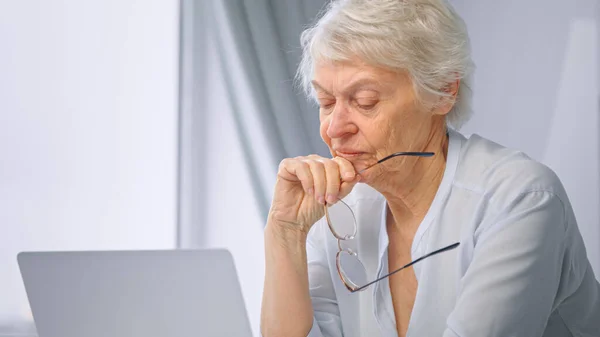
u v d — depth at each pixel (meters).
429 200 1.37
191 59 3.37
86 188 3.17
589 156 3.02
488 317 1.10
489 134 3.28
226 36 3.36
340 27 1.21
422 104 1.25
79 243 3.14
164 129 3.34
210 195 3.35
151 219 3.30
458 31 1.28
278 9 3.52
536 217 1.17
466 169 1.34
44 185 3.07
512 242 1.14
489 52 3.29
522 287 1.11
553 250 1.16
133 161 3.27
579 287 1.33
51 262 1.06
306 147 3.45
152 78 3.33
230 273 1.14
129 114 3.28
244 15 3.41
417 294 1.34
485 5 3.30
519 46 3.21
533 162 1.28
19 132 3.03
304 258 1.37
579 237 1.28
